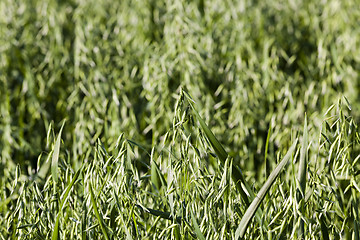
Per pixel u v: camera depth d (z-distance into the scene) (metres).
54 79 2.73
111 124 2.62
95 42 2.88
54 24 2.83
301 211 2.00
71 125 2.64
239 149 2.54
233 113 2.60
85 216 2.03
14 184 2.09
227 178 2.00
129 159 2.06
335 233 2.07
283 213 2.07
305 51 2.97
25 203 2.07
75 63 2.70
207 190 2.04
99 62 2.72
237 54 2.68
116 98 2.55
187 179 2.04
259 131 2.61
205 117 2.56
